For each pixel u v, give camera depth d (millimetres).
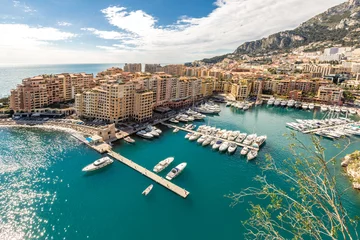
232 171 74688
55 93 146625
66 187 63062
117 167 75250
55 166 73938
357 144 102750
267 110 178000
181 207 56625
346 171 72750
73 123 115062
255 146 93875
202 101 198125
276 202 18422
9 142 90625
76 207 55438
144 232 48781
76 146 89625
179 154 87375
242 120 143625
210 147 95125
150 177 68812
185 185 66062
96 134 100375
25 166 73062
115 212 54156
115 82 126625
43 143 91125
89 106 122812
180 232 48969
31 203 56281
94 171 72125
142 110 125062
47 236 47219
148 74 182625
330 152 93062
